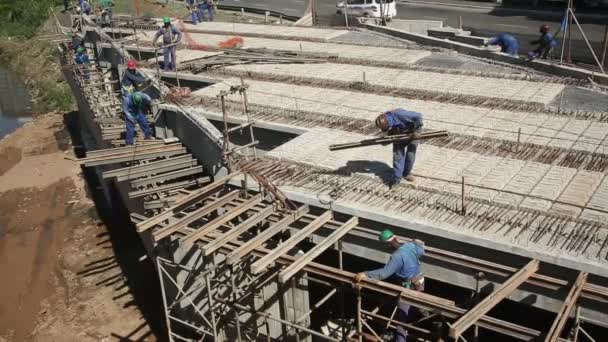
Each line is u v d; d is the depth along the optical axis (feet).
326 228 30.60
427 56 56.80
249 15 109.29
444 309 23.16
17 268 51.47
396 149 30.89
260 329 34.55
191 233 29.37
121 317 43.37
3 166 74.23
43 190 66.03
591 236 25.84
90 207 60.90
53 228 57.62
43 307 45.78
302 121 42.19
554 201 28.63
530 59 50.96
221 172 37.58
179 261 36.35
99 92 63.98
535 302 25.38
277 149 37.88
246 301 33.04
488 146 35.96
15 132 86.33
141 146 42.63
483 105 42.70
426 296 23.79
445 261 27.25
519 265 25.94
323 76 52.65
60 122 88.63
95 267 50.14
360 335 26.71
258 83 52.03
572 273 24.61
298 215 30.55
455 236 26.81
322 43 66.08
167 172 39.47
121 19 87.20
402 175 31.78
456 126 39.37
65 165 72.18
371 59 57.00
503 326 22.76
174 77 56.80
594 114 39.40
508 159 34.12
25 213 61.21
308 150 37.32
